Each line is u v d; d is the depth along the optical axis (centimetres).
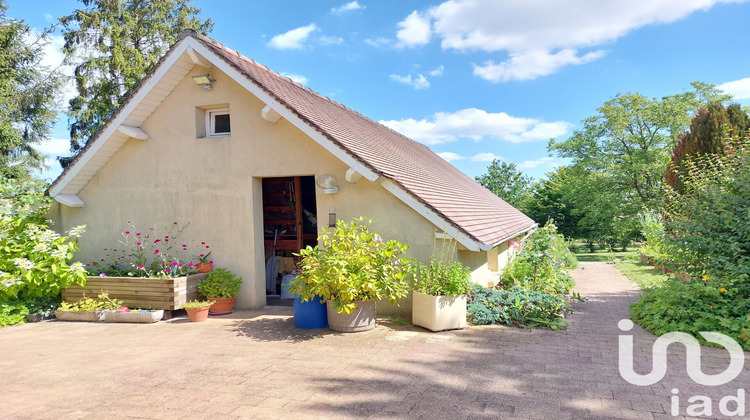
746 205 785
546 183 3938
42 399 452
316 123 837
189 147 959
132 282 855
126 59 2294
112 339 703
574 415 402
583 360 562
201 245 950
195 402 438
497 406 423
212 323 803
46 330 775
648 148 2916
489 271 1212
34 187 1048
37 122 2273
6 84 2092
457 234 766
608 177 2981
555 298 828
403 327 747
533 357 577
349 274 682
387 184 803
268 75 1103
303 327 747
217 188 941
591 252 3559
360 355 591
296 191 1071
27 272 819
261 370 534
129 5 2373
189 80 957
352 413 409
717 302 695
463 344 641
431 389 467
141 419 400
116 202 1004
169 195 970
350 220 851
